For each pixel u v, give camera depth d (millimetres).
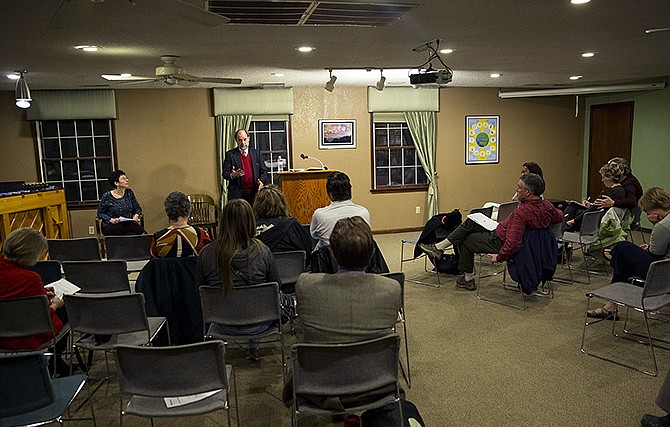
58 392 2227
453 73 6641
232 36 3996
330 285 2105
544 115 8797
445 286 5152
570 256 5625
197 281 2904
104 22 3402
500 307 4461
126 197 5969
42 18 3268
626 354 3449
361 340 2084
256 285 2713
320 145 7957
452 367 3334
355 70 6102
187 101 7469
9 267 2686
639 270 3639
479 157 8594
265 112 7617
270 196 3668
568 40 4520
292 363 2000
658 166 7816
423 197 8445
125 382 2053
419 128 8219
